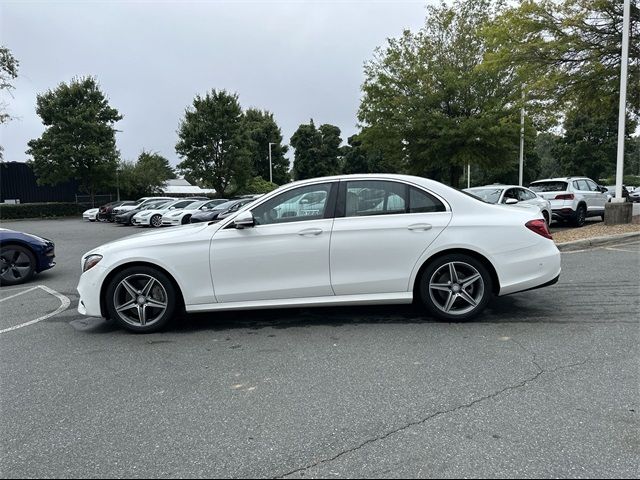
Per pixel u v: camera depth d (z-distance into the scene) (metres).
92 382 3.75
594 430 2.86
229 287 4.93
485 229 4.93
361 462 2.60
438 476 2.46
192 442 2.84
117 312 4.96
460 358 4.04
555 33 14.27
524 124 18.53
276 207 5.02
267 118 64.38
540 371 3.73
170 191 59.25
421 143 19.66
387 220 4.95
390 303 5.02
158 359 4.23
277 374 3.81
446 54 19.97
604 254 9.06
